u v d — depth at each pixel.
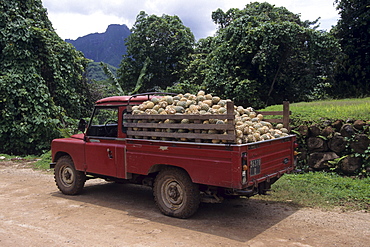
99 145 6.24
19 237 4.49
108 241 4.30
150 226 4.89
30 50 14.15
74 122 14.95
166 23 25.69
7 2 14.10
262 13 17.45
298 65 16.70
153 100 5.66
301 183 7.01
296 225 4.85
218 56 16.78
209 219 5.18
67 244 4.21
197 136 4.71
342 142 7.62
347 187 6.59
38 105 13.62
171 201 5.30
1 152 13.69
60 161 7.13
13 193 7.27
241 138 4.57
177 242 4.23
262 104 15.50
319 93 16.17
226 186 4.48
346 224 4.84
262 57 14.77
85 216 5.47
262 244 4.12
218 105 5.12
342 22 18.36
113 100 6.25
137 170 5.58
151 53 25.42
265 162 4.98
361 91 17.12
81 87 17.67
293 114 8.95
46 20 17.42
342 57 16.34
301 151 8.09
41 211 5.79
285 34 14.92
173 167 5.22
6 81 13.03
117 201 6.48
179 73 24.50
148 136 5.36
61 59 15.63
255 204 5.95
